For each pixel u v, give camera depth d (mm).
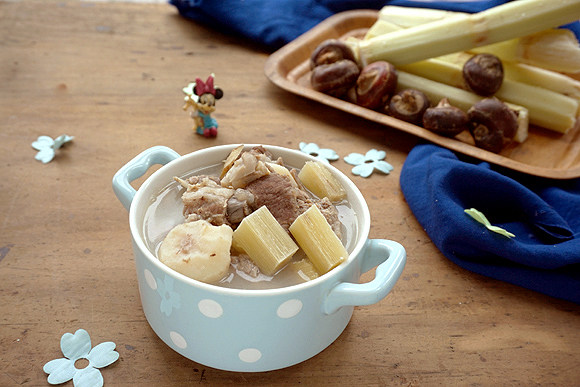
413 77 845
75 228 678
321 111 843
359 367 596
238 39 960
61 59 885
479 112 775
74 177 729
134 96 838
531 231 695
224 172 614
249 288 554
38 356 584
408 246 689
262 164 597
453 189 699
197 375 583
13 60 875
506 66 844
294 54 895
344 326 600
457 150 767
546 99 813
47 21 953
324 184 614
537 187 751
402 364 599
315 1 975
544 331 630
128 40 934
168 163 619
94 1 1010
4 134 771
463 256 674
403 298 646
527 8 803
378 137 811
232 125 807
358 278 584
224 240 553
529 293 660
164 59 905
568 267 657
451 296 650
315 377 587
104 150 761
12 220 680
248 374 586
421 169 733
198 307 542
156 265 544
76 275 640
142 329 607
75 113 806
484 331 626
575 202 710
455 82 849
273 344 558
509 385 591
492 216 717
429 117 780
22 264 644
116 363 585
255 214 564
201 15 967
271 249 560
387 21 891
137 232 565
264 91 865
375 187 746
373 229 701
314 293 546
